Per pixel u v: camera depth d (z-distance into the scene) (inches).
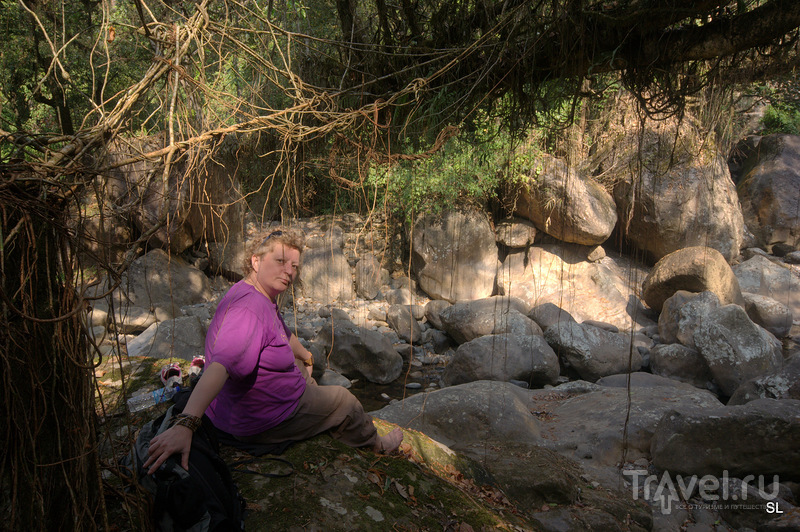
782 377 229.3
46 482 66.6
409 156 144.4
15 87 285.9
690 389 240.7
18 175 62.1
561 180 419.5
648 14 113.7
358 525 92.4
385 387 311.9
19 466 62.4
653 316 420.2
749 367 286.8
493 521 106.4
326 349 328.8
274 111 124.7
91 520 71.0
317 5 225.0
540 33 130.0
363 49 149.6
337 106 141.9
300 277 435.8
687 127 382.9
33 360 64.3
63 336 68.3
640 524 153.3
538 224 462.0
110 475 96.9
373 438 117.0
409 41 151.9
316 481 100.1
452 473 133.8
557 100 146.9
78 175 69.6
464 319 362.6
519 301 385.4
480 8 139.5
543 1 126.0
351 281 446.0
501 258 481.1
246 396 103.0
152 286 363.9
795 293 446.6
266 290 100.1
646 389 243.3
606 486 176.4
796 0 104.0
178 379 139.5
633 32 121.7
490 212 479.8
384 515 96.4
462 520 103.1
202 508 80.8
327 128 130.3
